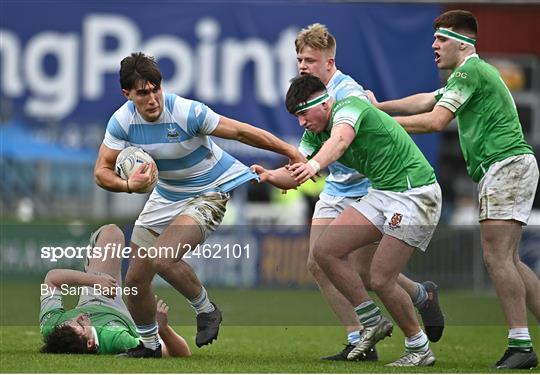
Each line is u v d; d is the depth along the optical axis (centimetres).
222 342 3525
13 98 6056
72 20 6041
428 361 2798
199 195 2786
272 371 2558
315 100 2722
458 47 2884
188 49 6028
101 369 2511
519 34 6594
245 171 2831
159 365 2628
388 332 2831
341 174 3108
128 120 2675
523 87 7012
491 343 3659
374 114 2717
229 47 6034
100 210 6259
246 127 2705
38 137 6078
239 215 6281
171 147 2688
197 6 6028
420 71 6022
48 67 6066
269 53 6044
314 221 3147
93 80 6069
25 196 6212
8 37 6038
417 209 2728
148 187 2658
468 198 6969
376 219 2748
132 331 2928
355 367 2708
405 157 2739
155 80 2591
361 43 6022
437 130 2819
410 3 6025
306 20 6038
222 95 6034
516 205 2812
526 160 2822
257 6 6041
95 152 6138
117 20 6038
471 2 6362
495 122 2827
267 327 4088
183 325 3997
